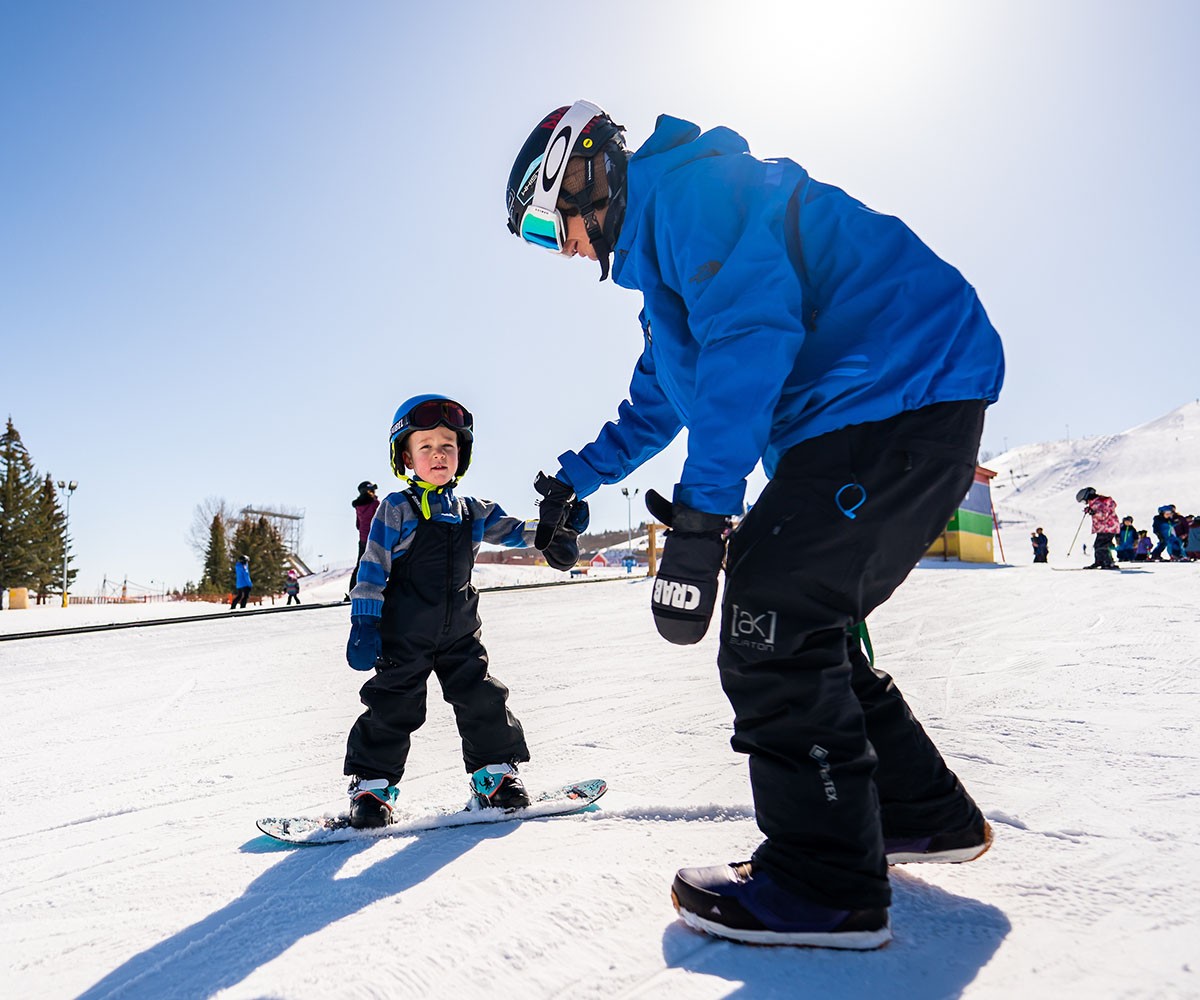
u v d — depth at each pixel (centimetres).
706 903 127
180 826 219
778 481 132
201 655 712
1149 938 120
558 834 191
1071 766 216
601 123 168
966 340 133
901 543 128
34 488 4681
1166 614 581
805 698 127
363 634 214
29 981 130
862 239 138
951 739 253
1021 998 105
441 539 227
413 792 246
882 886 124
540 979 117
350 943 134
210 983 124
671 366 153
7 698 500
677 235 142
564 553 222
